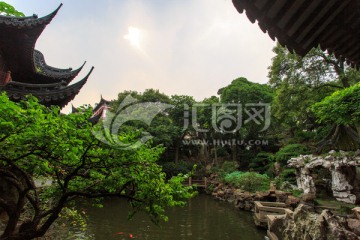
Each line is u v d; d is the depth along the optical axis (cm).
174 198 472
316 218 620
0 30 807
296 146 1969
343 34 311
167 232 1062
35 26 810
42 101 854
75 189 473
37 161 388
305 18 287
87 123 341
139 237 985
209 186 2392
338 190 1290
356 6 265
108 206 1611
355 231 595
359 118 1113
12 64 988
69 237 901
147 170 387
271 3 279
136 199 413
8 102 260
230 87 2688
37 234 381
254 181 1778
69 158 369
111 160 387
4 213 689
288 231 725
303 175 1423
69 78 1196
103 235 995
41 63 1241
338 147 1548
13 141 318
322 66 1691
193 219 1318
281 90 1747
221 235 1027
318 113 1248
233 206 1688
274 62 1853
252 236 1006
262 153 2519
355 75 1609
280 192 1395
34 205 423
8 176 396
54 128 313
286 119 2017
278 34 318
